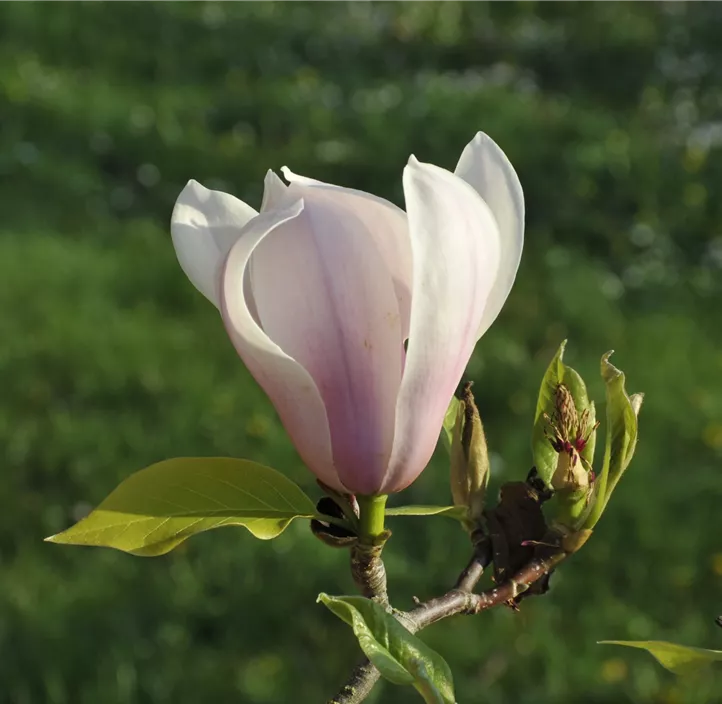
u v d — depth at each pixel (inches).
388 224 38.6
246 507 42.2
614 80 261.3
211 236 42.4
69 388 150.6
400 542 128.8
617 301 181.2
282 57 267.7
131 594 120.4
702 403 155.4
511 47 276.2
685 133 237.0
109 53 258.5
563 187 211.0
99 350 156.4
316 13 290.0
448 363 37.9
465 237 36.7
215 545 125.8
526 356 163.3
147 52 261.3
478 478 45.2
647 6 289.6
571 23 285.0
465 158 41.3
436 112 238.4
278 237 38.2
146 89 246.8
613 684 115.5
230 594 121.3
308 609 120.6
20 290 167.9
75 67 251.8
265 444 144.1
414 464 39.5
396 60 272.1
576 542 44.1
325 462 39.2
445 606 43.1
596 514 43.9
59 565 123.9
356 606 35.4
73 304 166.2
